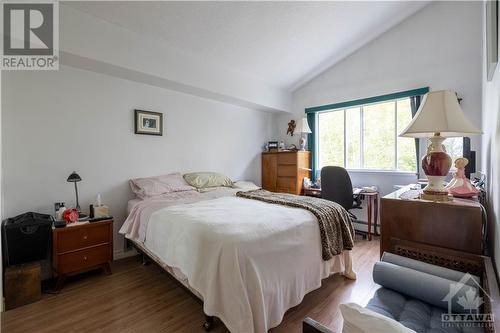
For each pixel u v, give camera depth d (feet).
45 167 7.89
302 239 5.83
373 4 9.90
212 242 4.91
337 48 12.38
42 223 6.83
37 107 7.73
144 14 7.99
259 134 15.70
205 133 12.64
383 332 2.17
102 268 7.98
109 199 9.34
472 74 9.60
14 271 6.24
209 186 11.16
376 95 12.19
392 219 5.41
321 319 5.59
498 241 3.97
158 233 6.73
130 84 9.86
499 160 3.86
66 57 7.64
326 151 14.66
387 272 4.29
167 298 6.57
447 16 10.18
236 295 4.38
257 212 6.49
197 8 8.16
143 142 10.31
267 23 9.57
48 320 5.66
